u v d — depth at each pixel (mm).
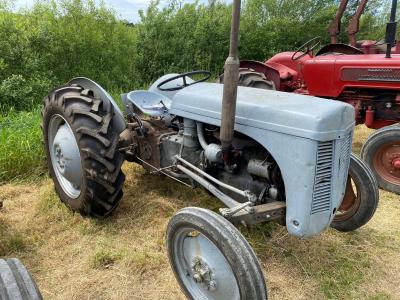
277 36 11508
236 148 2645
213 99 2695
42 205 3598
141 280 2725
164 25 9570
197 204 3625
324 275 2797
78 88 3359
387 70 4551
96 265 2836
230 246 2076
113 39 8742
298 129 2197
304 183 2221
